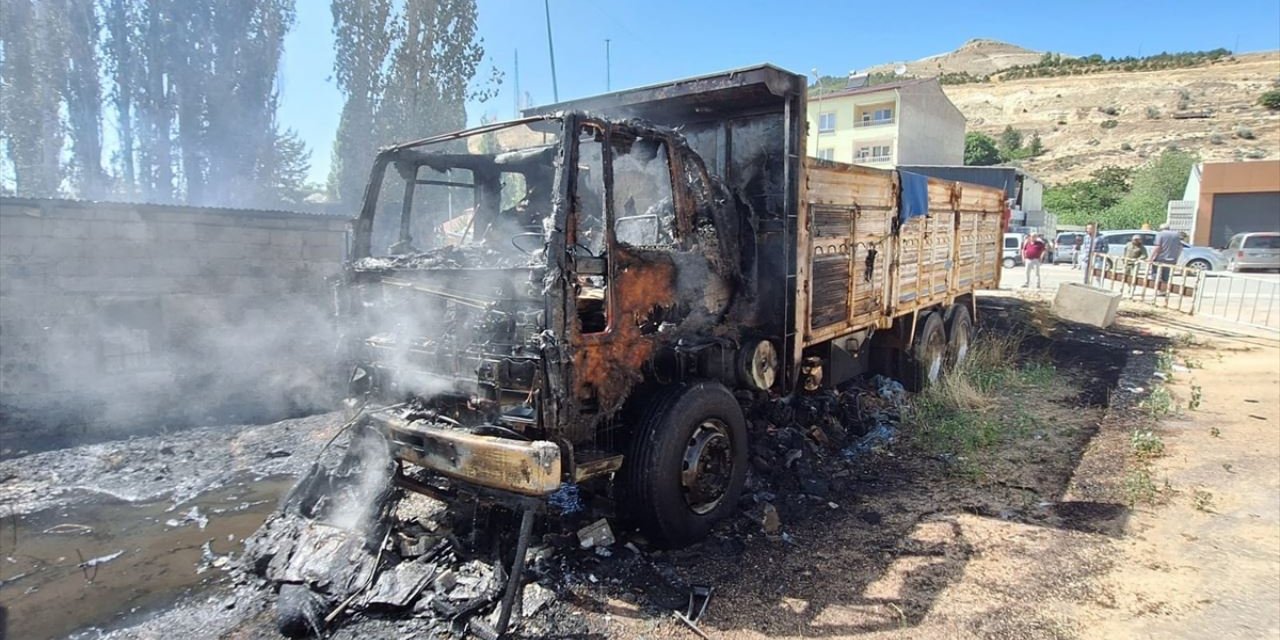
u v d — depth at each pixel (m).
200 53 12.73
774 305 5.30
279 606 3.47
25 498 5.16
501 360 3.62
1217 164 31.67
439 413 4.03
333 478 4.38
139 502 5.10
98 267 7.62
